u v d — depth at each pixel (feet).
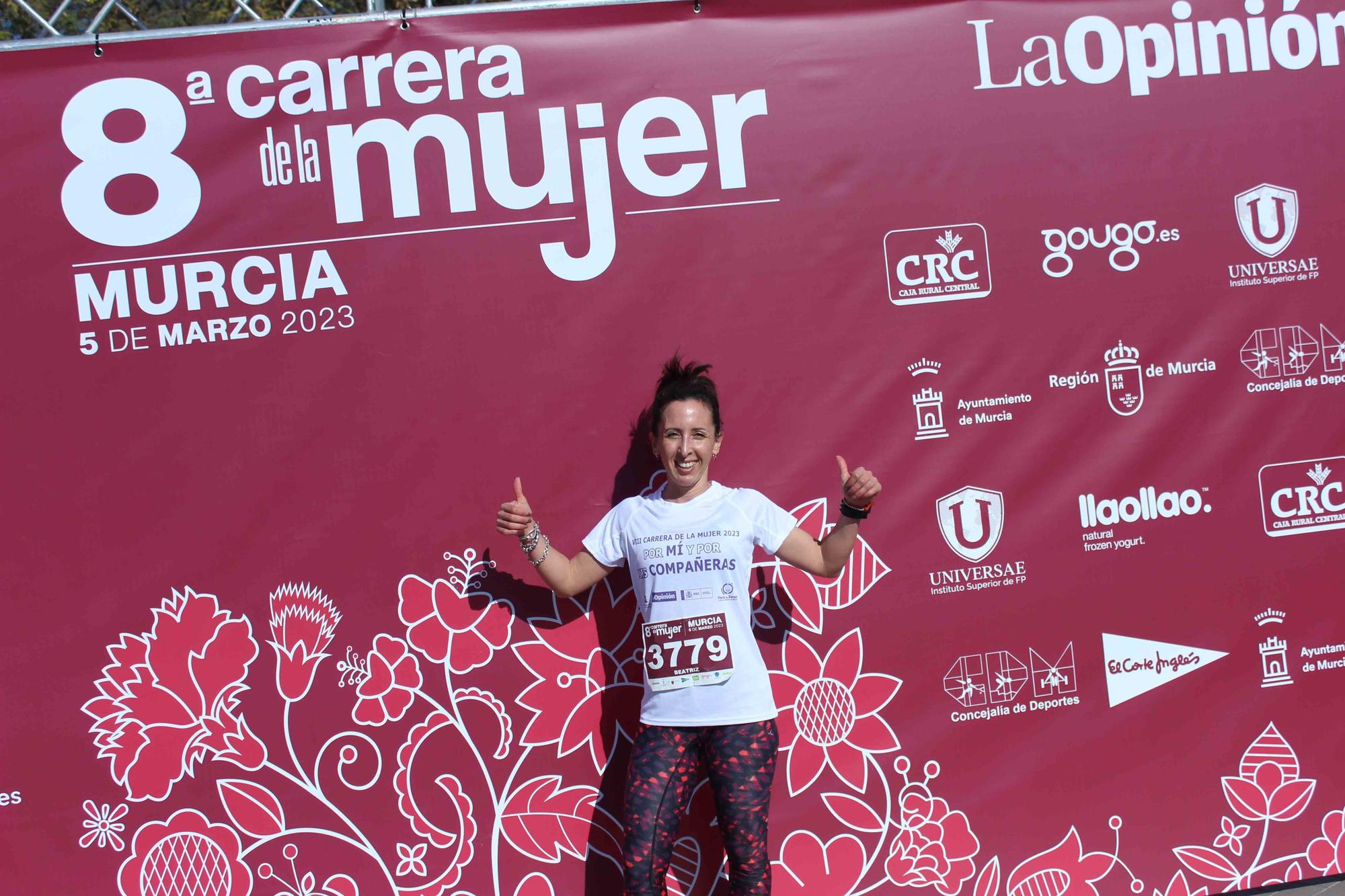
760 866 7.50
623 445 8.63
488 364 8.55
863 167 8.74
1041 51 8.85
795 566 8.03
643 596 7.83
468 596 8.57
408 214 8.48
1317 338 9.04
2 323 8.21
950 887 8.86
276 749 8.46
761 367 8.70
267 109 8.39
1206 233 8.97
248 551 8.41
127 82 8.27
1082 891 8.92
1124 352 8.91
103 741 8.33
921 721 8.83
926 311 8.80
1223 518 9.01
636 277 8.62
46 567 8.27
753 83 8.67
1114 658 8.95
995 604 8.87
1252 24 8.98
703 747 7.70
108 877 8.35
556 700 8.64
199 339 8.38
